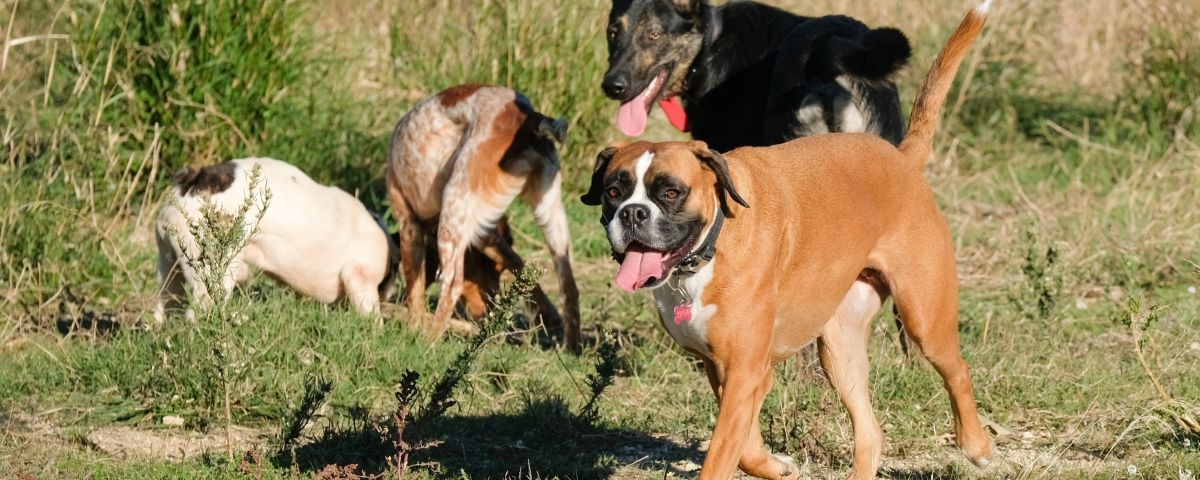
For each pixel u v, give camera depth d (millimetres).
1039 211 10859
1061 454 6148
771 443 6445
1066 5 15125
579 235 10930
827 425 6574
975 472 6102
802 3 14727
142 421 6801
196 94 10781
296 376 7145
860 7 14711
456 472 6102
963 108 13742
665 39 8305
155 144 10070
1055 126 12812
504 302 6004
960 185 12242
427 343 7902
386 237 8438
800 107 7449
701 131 8484
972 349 7770
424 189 8711
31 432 6543
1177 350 7422
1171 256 9828
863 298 5984
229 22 10789
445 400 6184
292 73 11117
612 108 11828
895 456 6457
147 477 5871
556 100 11523
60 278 8984
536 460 6309
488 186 8352
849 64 7293
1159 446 6289
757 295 5074
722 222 5023
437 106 8688
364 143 11383
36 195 9359
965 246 10695
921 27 14172
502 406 7242
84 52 10703
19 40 9586
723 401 5105
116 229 9898
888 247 5707
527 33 11555
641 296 9164
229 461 6047
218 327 6730
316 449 6211
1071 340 8227
